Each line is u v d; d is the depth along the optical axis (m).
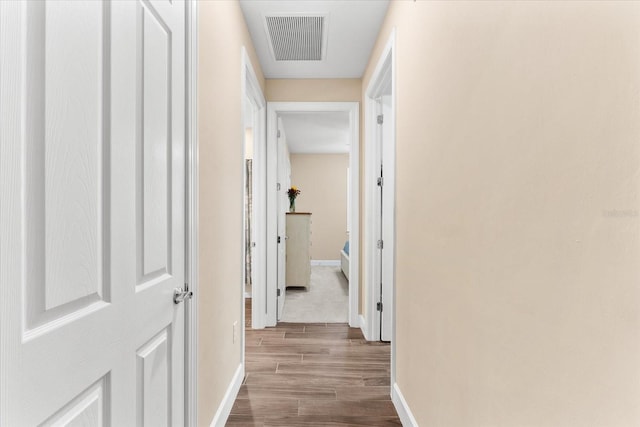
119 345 0.85
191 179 1.31
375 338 2.99
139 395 0.96
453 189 1.17
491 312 0.92
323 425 1.80
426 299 1.46
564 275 0.65
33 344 0.59
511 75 0.82
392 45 2.04
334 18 2.32
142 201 0.96
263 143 3.26
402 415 1.79
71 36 0.69
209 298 1.57
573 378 0.63
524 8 0.76
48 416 0.63
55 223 0.65
